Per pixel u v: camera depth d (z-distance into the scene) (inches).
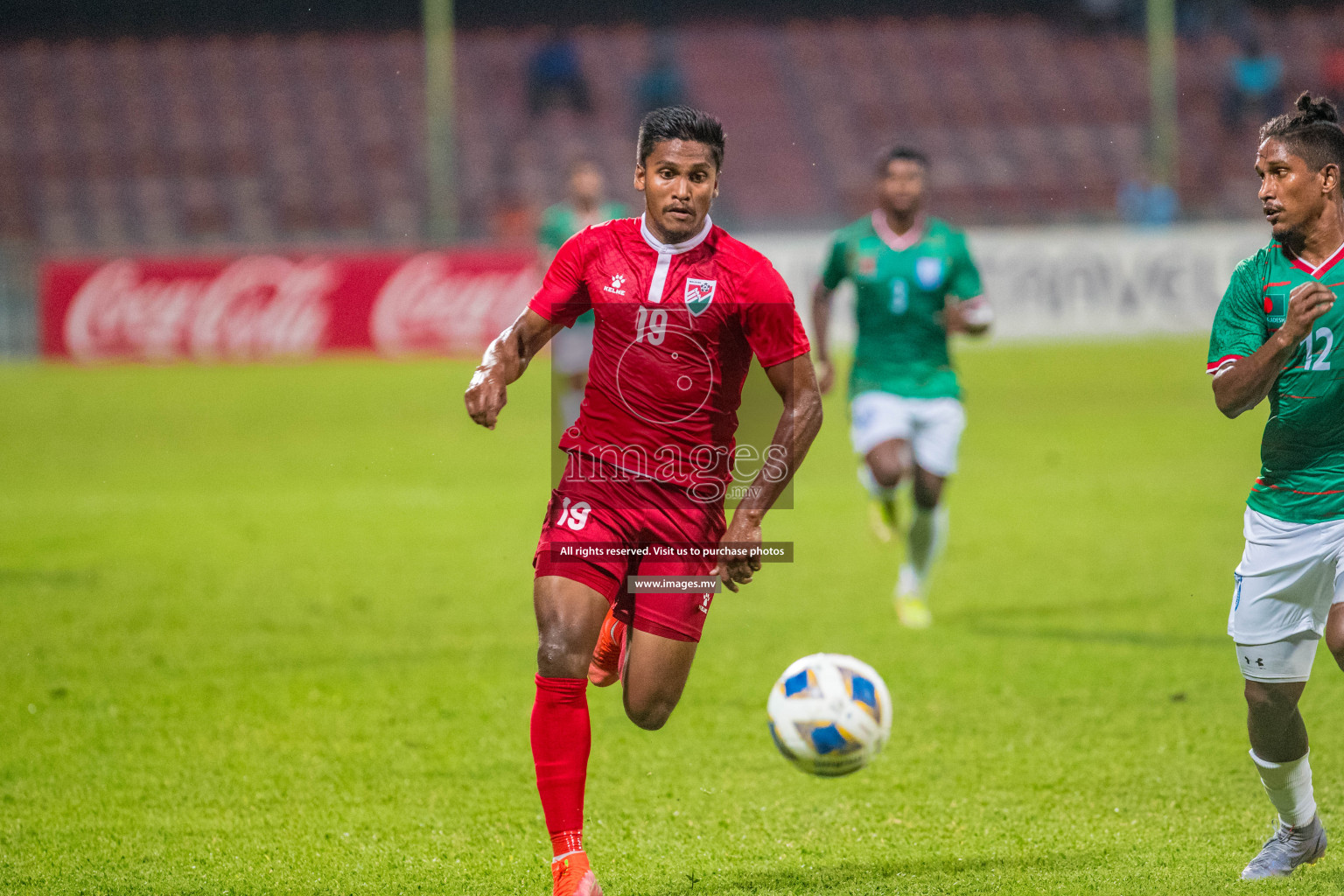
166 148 4409.5
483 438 2294.5
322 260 3127.5
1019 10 5113.2
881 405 1129.4
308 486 1855.3
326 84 4653.1
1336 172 542.0
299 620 1132.5
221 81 4633.4
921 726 839.1
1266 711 571.5
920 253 1117.7
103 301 3115.2
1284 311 552.4
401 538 1493.6
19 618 1133.7
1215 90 4798.2
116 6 4847.4
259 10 4904.0
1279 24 5027.1
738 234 3501.5
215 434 2298.2
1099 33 5027.1
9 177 4286.4
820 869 610.9
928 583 1147.9
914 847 636.7
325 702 901.8
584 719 568.4
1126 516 1562.5
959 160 4542.3
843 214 4367.6
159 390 2787.9
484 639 1070.4
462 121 4527.6
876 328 1137.4
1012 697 895.7
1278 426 557.6
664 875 608.4
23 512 1660.9
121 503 1724.9
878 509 1196.5
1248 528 573.3
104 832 668.7
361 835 664.4
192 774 759.1
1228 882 579.5
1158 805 690.8
